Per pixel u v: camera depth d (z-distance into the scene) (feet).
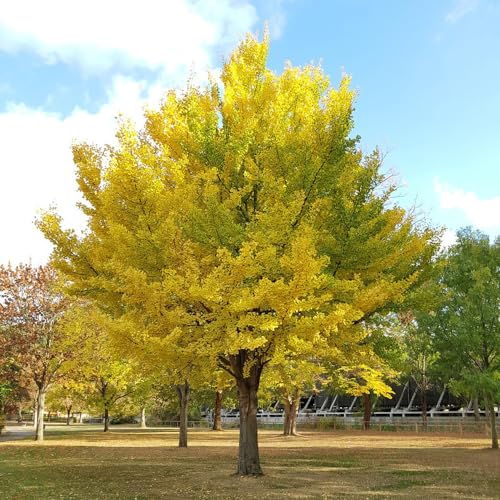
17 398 111.65
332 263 32.45
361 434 102.58
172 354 28.94
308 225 29.68
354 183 33.60
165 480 35.04
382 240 33.60
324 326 27.43
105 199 30.48
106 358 87.81
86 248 33.53
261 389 100.22
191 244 29.76
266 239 28.04
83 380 89.71
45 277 79.87
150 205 30.12
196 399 139.44
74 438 90.79
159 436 97.35
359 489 30.53
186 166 34.12
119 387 107.96
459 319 64.64
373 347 37.32
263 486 31.65
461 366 67.72
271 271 28.30
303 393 103.76
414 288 37.04
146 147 31.37
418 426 118.73
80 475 38.60
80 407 166.50
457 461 47.78
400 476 36.88
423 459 49.88
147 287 27.66
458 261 70.95
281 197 30.30
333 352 30.37
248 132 33.14
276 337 28.86
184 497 27.76
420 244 34.45
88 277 33.91
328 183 31.86
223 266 27.37
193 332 28.96
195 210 29.73
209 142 33.01
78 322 79.56
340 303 29.14
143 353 28.94
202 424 162.81
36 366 78.89
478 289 64.69
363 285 31.96
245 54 36.60
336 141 31.22
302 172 31.07
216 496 27.96
